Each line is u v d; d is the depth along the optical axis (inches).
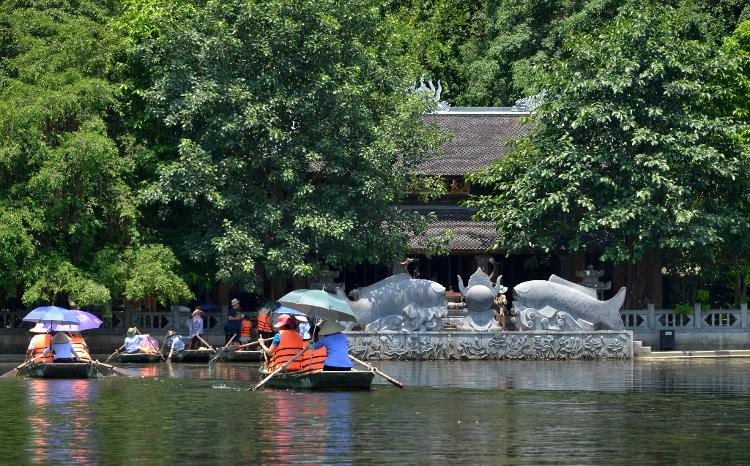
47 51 2896.2
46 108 2780.5
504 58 4315.9
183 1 2997.0
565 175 2891.2
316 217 2844.5
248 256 2827.3
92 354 2965.1
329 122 2920.8
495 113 3678.6
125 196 2896.2
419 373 2304.4
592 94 2970.0
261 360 2746.1
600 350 2787.9
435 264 3565.5
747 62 3196.4
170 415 1520.7
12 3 3029.0
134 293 2797.7
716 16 4018.2
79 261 2925.7
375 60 3053.6
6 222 2726.4
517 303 2800.2
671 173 2950.3
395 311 2775.6
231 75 2871.6
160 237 3041.3
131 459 1157.7
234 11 2901.1
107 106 2967.5
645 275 3265.3
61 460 1153.4
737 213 2970.0
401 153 3051.2
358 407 1617.9
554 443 1267.2
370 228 2972.4
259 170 3002.0
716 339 3058.6
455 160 3437.5
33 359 2201.0
